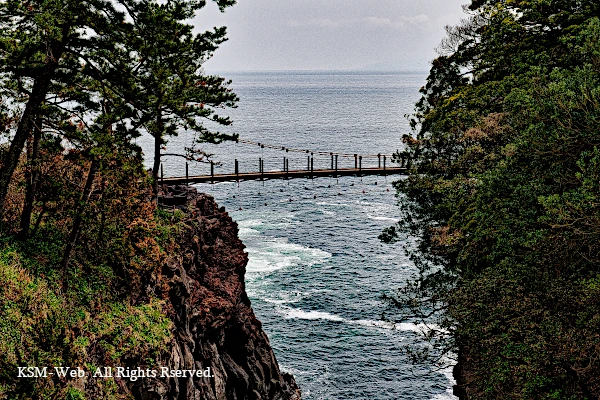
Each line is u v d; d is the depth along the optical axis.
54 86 22.89
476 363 24.06
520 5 35.25
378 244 73.69
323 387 43.28
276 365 38.97
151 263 27.42
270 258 68.25
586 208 16.73
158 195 37.16
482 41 39.84
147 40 22.64
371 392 42.88
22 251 23.95
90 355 21.34
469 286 22.92
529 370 17.84
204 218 38.62
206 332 31.83
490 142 29.91
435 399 42.16
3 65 21.06
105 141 22.06
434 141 36.28
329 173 60.72
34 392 16.77
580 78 19.58
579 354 16.69
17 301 20.09
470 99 35.84
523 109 24.28
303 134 172.62
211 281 35.31
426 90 45.09
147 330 24.91
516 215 21.97
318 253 70.19
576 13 31.28
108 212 26.91
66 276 24.33
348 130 185.75
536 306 18.86
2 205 22.64
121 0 21.59
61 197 24.98
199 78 36.56
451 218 29.95
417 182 37.28
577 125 18.91
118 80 22.17
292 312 54.41
